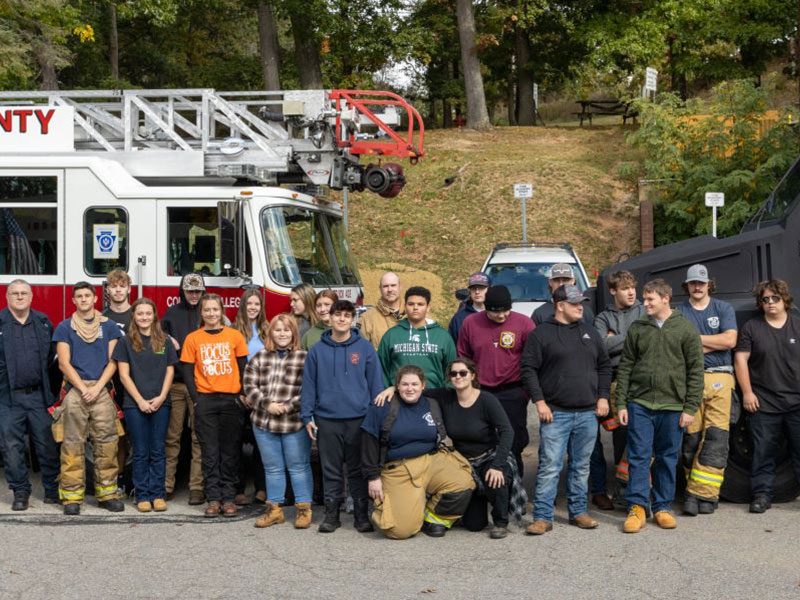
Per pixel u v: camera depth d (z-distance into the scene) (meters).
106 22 34.66
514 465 7.38
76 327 8.01
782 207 8.84
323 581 6.06
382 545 6.96
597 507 8.10
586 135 29.89
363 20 32.69
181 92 10.95
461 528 7.45
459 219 23.36
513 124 41.28
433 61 41.00
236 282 9.25
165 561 6.52
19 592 5.84
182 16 36.34
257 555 6.68
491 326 7.74
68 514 7.88
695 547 6.77
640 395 7.38
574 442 7.36
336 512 7.39
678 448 7.41
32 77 25.47
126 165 10.45
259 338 8.50
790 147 20.06
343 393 7.37
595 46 33.06
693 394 7.32
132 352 7.95
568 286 7.30
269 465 7.60
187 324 8.66
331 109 10.70
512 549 6.80
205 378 7.84
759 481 7.83
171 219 9.38
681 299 8.66
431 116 46.00
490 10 33.34
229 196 9.33
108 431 8.00
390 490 7.11
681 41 32.72
